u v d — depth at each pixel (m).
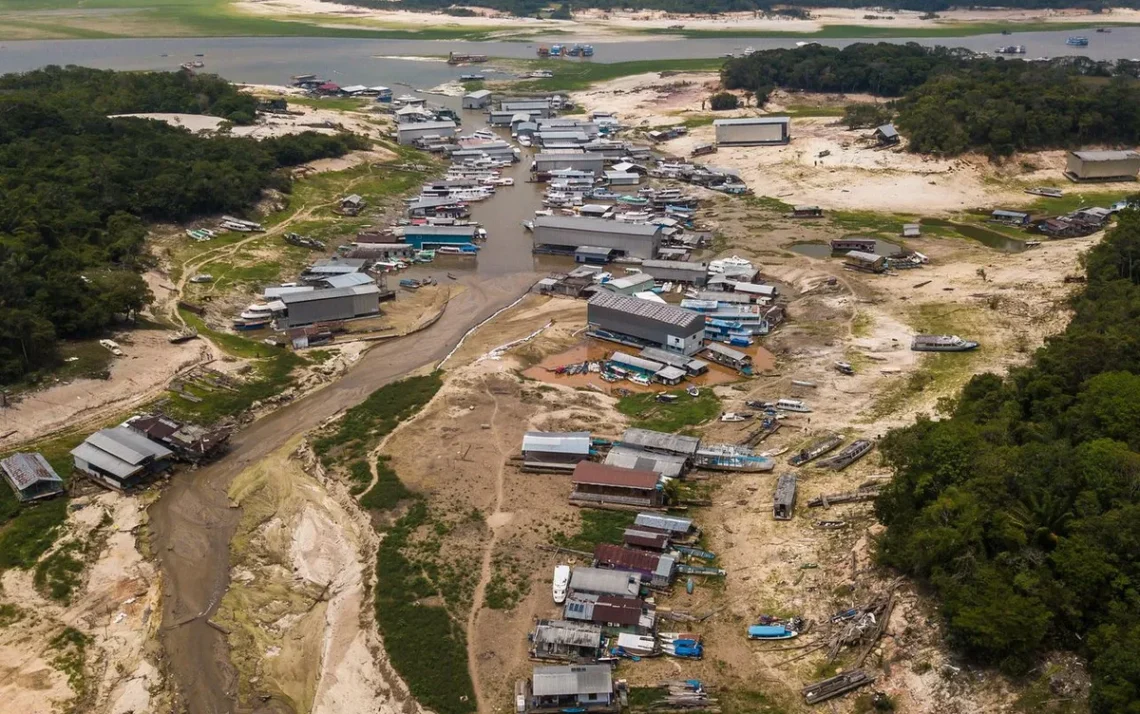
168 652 75.00
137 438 100.50
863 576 74.75
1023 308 131.25
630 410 110.06
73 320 120.12
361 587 79.81
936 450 77.19
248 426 109.31
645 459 94.38
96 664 73.81
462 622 74.56
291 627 77.31
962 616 62.59
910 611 69.62
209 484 97.44
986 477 72.06
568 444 96.62
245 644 75.62
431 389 115.00
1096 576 61.47
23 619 78.00
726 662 69.56
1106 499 68.19
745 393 113.06
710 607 75.50
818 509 86.44
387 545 84.06
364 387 118.81
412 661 70.69
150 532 89.94
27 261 125.31
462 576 79.81
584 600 74.62
